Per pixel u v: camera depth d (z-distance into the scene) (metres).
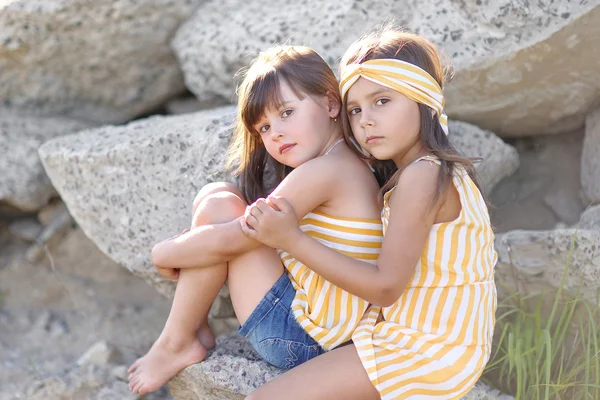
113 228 2.94
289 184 2.24
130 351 3.29
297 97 2.30
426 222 2.14
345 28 3.05
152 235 2.86
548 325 2.62
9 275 3.64
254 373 2.38
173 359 2.44
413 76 2.18
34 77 3.57
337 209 2.29
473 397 2.46
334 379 2.12
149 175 2.86
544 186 3.33
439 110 2.26
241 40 3.22
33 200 3.48
